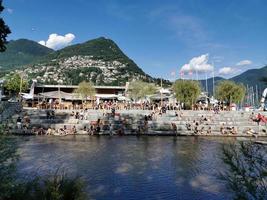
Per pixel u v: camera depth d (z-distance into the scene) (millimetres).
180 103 73312
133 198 18688
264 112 60188
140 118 57031
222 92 77812
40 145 38312
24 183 11633
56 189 11445
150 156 32000
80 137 47406
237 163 8000
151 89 90375
